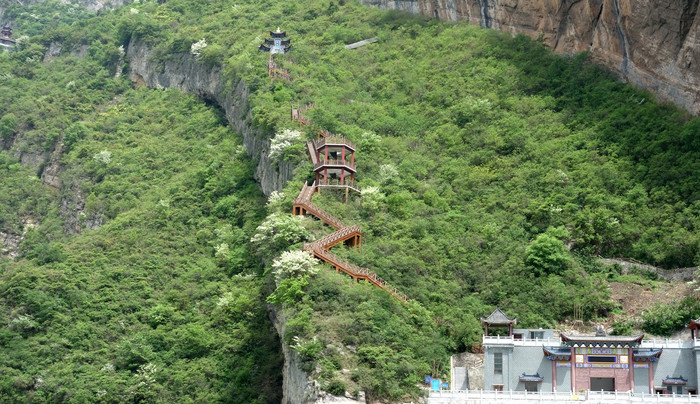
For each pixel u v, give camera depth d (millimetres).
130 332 140125
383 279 127812
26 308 142000
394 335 114562
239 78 193125
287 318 116438
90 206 179625
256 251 146250
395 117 178375
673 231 137375
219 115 199000
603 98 170375
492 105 176500
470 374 114250
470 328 120125
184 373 130750
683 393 104375
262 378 127938
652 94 167000
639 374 105375
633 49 171750
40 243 173250
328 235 131625
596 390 105500
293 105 174125
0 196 195250
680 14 162375
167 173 183250
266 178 163375
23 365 134125
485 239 140000
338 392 104312
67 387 129875
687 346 105688
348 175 151500
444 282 130375
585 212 143000
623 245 139000
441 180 156875
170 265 154125
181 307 144250
